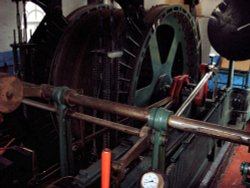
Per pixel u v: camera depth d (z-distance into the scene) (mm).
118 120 3770
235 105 5730
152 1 6660
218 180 4406
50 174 3391
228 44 4168
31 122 4129
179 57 5594
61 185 1783
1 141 3814
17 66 3891
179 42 5129
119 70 3561
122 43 3645
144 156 2695
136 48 3820
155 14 4000
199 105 4449
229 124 5883
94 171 2121
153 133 1580
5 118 3945
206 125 1472
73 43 4086
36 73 4090
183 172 2852
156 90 4746
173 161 2518
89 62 4219
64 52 3943
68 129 1963
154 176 1486
